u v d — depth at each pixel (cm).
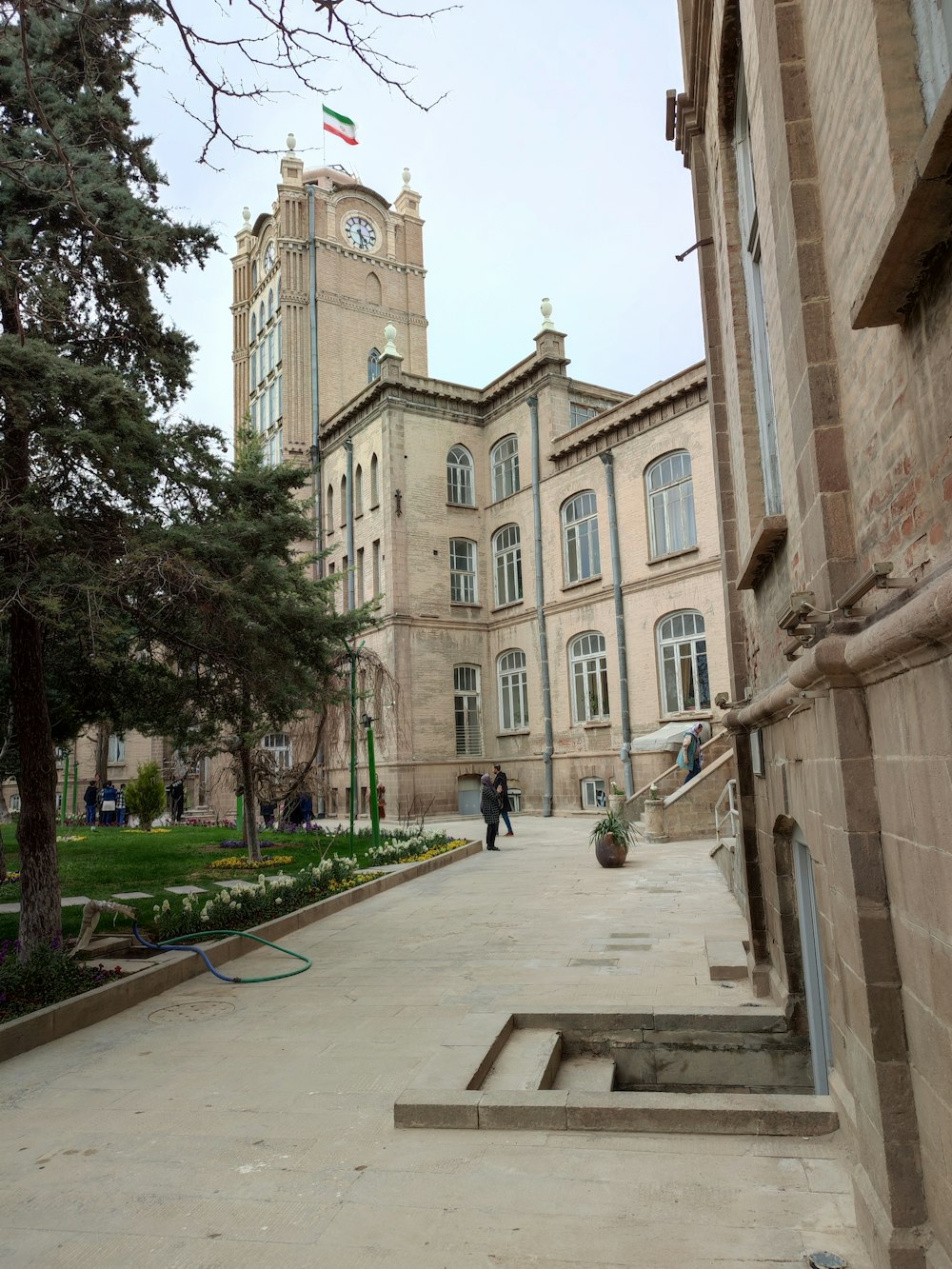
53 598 678
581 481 2842
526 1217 353
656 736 2444
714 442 799
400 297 4109
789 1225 338
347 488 3391
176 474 902
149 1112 490
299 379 3772
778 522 484
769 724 590
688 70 780
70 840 2264
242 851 1922
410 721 2981
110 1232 356
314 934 1030
